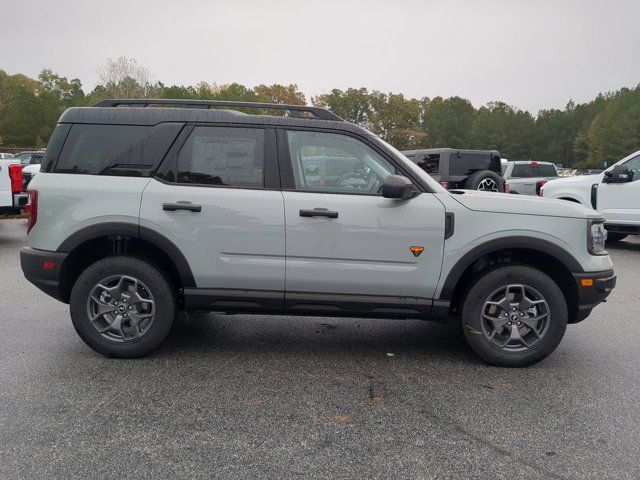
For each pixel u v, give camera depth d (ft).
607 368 14.39
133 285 14.25
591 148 330.75
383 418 11.32
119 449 9.89
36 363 14.07
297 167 14.10
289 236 13.78
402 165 14.14
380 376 13.66
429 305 14.05
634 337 17.19
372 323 18.49
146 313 14.37
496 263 14.37
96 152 14.15
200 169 14.08
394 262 13.85
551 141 389.19
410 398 12.35
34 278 14.16
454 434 10.68
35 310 19.21
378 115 270.46
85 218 13.82
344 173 14.15
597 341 16.75
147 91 174.09
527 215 13.87
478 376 13.73
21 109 217.15
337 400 12.17
